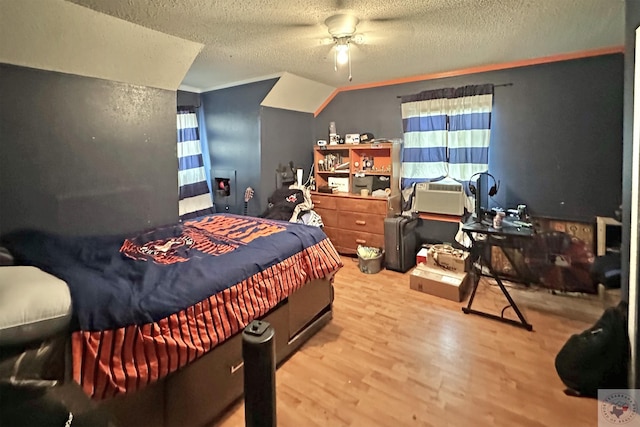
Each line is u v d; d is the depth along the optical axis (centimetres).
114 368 123
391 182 395
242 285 175
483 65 345
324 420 162
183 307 144
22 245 186
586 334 178
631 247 163
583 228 299
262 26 226
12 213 194
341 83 423
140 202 260
